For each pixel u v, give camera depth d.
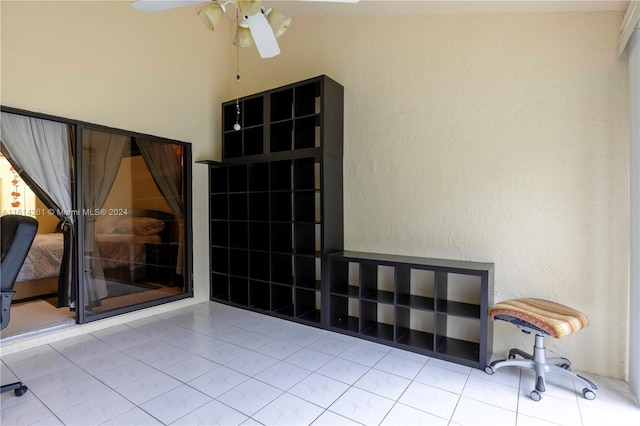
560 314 2.21
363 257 3.09
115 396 2.14
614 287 2.36
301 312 3.59
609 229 2.37
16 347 2.78
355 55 3.48
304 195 3.56
